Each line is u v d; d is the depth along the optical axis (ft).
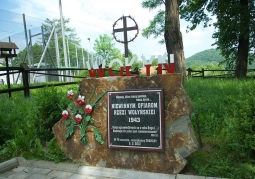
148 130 11.27
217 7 53.83
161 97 11.10
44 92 16.25
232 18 50.29
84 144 12.86
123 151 11.91
